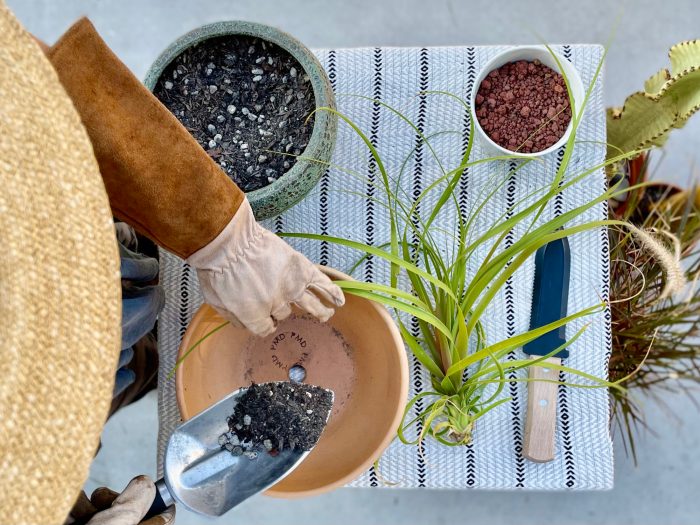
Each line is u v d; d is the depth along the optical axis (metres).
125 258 0.68
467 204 0.86
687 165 1.29
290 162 0.77
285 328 0.82
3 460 0.37
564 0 1.31
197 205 0.58
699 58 0.78
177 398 0.72
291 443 0.70
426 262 0.78
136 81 0.54
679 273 0.68
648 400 1.28
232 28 0.75
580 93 0.80
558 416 0.83
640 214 1.15
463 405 0.80
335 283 0.70
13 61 0.40
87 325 0.39
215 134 0.78
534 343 0.83
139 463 1.30
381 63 0.87
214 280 0.64
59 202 0.39
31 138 0.39
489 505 1.29
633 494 1.28
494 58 0.81
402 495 1.30
